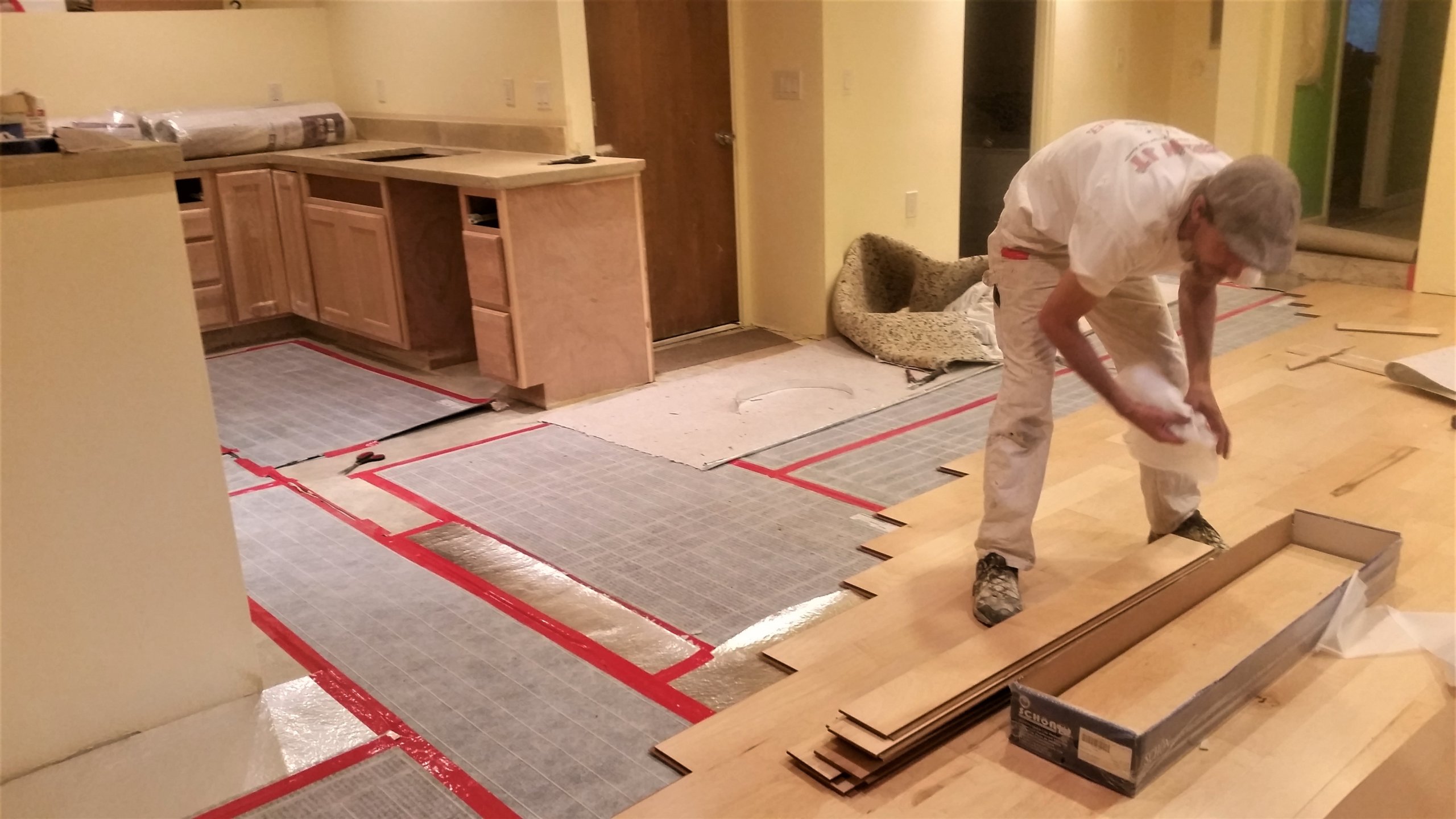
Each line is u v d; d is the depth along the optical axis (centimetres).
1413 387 367
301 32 536
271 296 508
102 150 184
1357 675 198
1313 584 230
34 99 195
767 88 464
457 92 462
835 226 464
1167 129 191
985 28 559
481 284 383
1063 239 201
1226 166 175
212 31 507
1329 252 551
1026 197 206
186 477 199
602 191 387
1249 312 486
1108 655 203
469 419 387
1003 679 195
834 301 462
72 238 180
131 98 491
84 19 472
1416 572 237
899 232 498
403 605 249
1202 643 209
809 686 206
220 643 208
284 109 500
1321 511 271
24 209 175
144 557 197
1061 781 174
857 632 225
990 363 424
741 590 250
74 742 194
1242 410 352
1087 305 189
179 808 180
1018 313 214
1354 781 171
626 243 398
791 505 298
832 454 337
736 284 502
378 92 518
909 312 455
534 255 374
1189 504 242
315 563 273
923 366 419
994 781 175
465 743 196
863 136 467
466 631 236
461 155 431
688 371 434
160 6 515
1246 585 231
